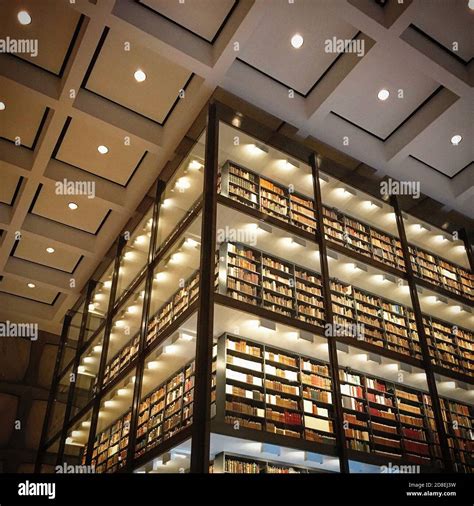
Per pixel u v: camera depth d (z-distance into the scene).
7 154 10.38
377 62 8.88
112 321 11.36
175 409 8.30
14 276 13.41
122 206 11.50
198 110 9.42
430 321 11.20
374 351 9.05
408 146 10.02
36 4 8.10
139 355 9.24
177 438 6.97
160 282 9.73
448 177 11.28
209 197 8.26
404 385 9.96
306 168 9.89
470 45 8.64
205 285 7.49
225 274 8.26
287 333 8.27
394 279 10.30
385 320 9.98
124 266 11.70
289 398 7.96
